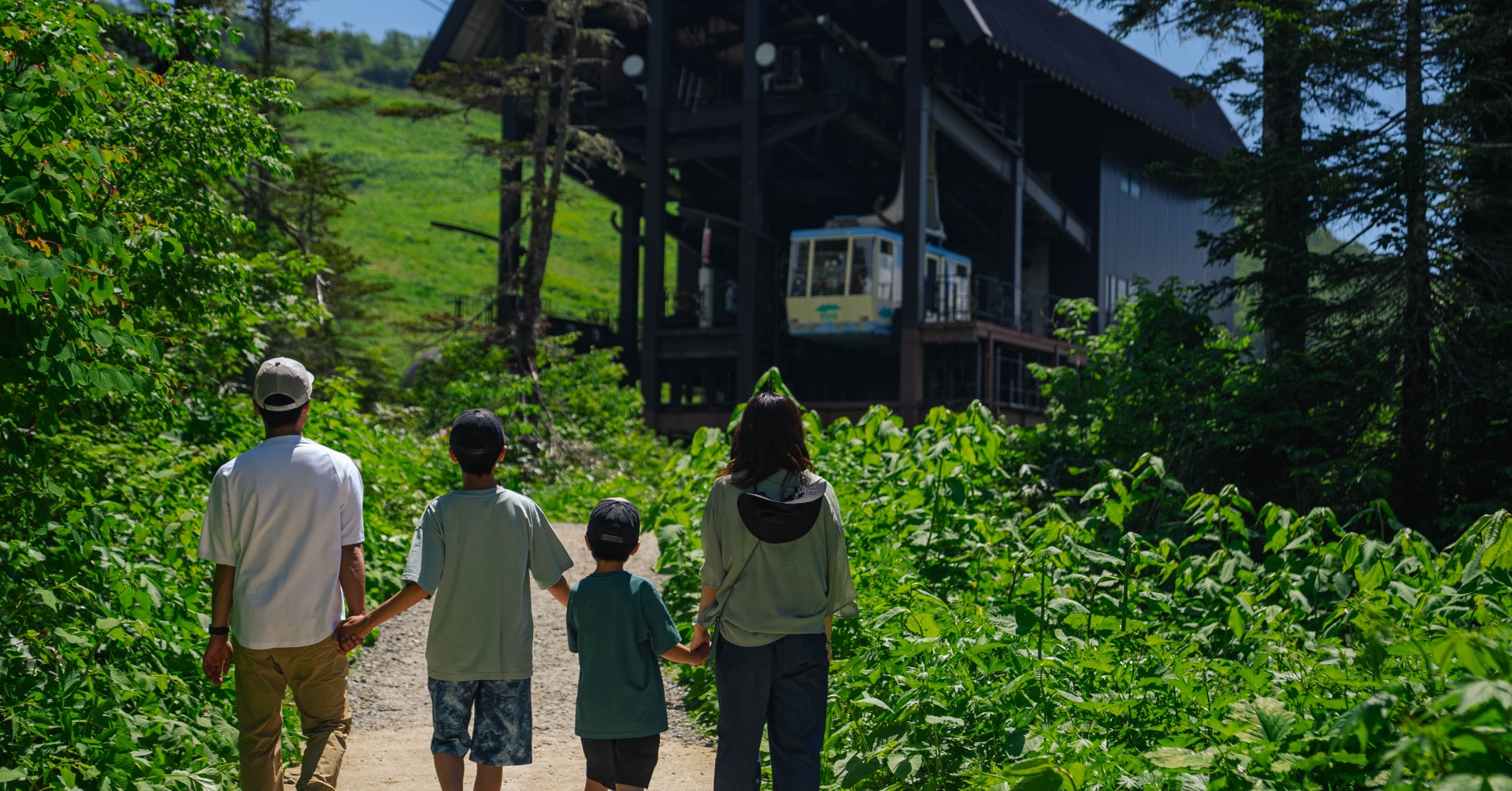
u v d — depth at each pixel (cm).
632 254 3631
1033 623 551
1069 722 465
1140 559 675
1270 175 1165
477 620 408
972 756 451
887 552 721
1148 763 411
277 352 1859
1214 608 634
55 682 480
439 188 8881
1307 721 369
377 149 9981
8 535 512
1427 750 263
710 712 656
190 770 485
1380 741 331
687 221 3700
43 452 539
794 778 376
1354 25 1145
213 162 693
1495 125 1181
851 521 759
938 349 3112
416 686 747
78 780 440
